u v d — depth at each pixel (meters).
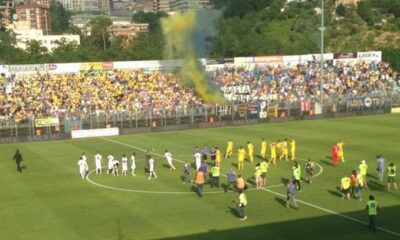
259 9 168.38
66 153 58.00
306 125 75.06
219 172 44.25
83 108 78.88
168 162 47.88
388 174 39.34
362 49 144.88
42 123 70.00
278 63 102.81
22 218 33.44
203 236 28.95
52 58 128.50
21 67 88.06
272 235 28.84
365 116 83.25
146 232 29.94
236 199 36.75
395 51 112.62
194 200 36.72
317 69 101.19
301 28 157.62
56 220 32.78
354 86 94.75
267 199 36.50
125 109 79.12
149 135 70.81
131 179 43.94
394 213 32.47
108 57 132.50
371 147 55.28
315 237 28.34
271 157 49.66
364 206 34.16
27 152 59.53
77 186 41.88
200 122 76.81
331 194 37.41
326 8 178.00
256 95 88.81
